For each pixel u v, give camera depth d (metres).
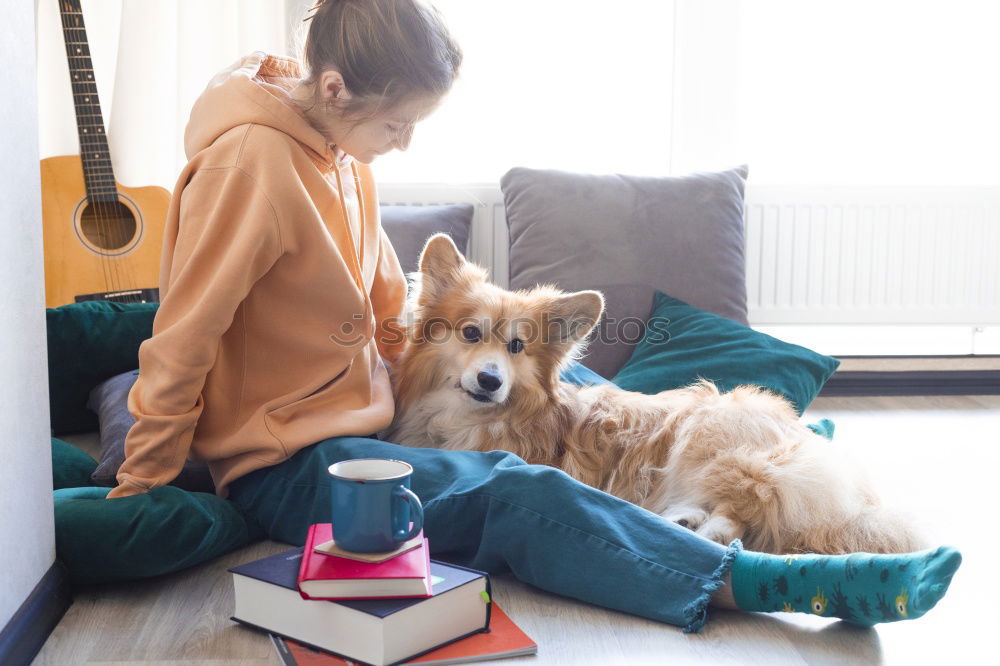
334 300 1.72
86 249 2.82
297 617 1.34
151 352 1.61
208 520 1.62
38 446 1.41
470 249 3.38
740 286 3.01
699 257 2.96
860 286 3.61
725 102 3.54
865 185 3.55
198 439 1.78
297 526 1.72
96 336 2.50
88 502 1.55
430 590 1.30
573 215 2.95
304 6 2.97
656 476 1.93
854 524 1.70
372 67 1.58
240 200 1.63
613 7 3.50
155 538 1.54
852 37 3.61
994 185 3.58
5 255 1.26
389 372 2.14
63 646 1.37
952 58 3.62
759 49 3.62
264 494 1.76
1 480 1.24
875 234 3.59
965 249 3.62
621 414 2.01
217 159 1.65
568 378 2.30
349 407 1.82
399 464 1.40
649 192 3.02
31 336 1.38
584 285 2.87
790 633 1.46
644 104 3.58
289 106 1.69
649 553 1.49
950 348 3.78
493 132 3.52
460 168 3.54
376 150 1.74
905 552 1.64
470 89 3.48
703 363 2.53
